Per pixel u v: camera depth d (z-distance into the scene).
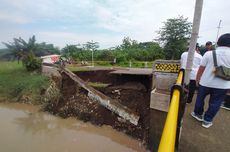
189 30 30.20
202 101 3.32
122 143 6.64
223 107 4.31
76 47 36.03
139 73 8.56
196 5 2.06
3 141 7.05
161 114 3.82
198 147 2.89
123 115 7.61
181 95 1.82
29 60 16.48
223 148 2.83
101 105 8.82
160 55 29.69
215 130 3.26
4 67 20.64
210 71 2.87
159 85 3.88
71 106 9.82
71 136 7.50
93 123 8.38
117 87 9.52
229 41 2.67
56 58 21.09
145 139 6.18
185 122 3.51
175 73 3.66
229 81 2.78
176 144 1.93
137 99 8.08
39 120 9.29
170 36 30.72
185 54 3.77
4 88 13.56
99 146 6.61
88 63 22.30
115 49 34.25
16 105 11.58
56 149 6.47
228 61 2.63
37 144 6.85
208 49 4.68
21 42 19.33
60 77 11.80
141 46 39.31
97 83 10.59
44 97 11.61
